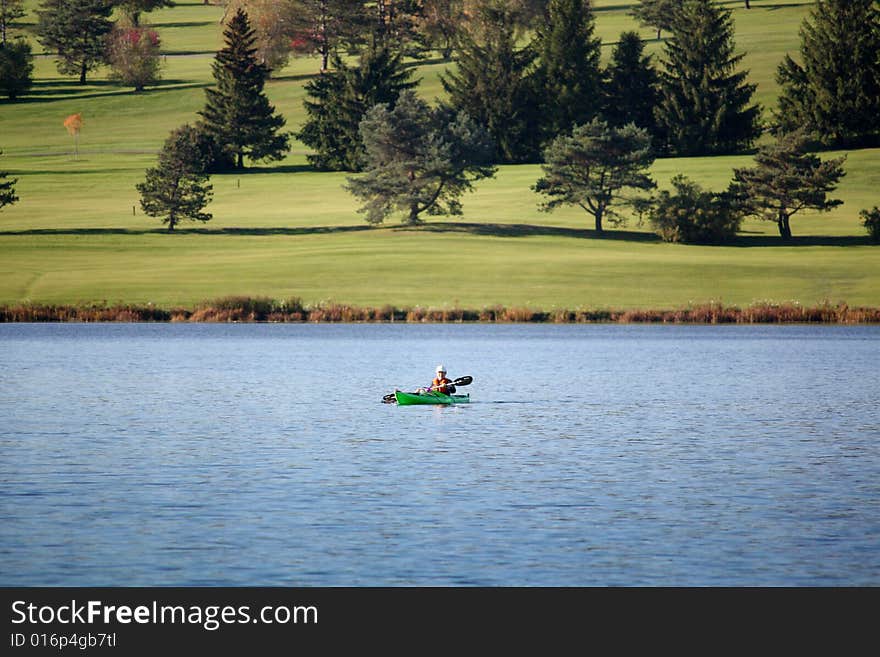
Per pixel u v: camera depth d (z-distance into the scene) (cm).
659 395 15100
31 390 15375
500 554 6838
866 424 12306
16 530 7350
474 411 13425
